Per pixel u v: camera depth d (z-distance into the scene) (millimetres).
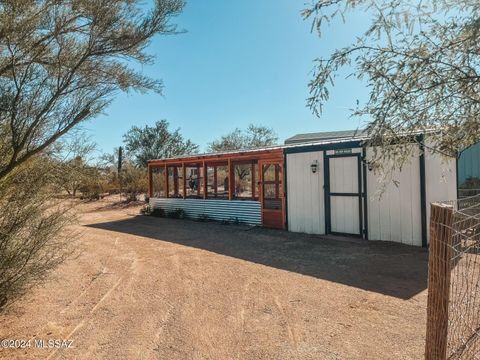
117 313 4391
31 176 4191
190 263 6879
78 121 4004
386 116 2031
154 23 3812
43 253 4891
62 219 4586
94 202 20297
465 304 3453
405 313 4121
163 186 19562
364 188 8594
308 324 3902
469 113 1978
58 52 3691
